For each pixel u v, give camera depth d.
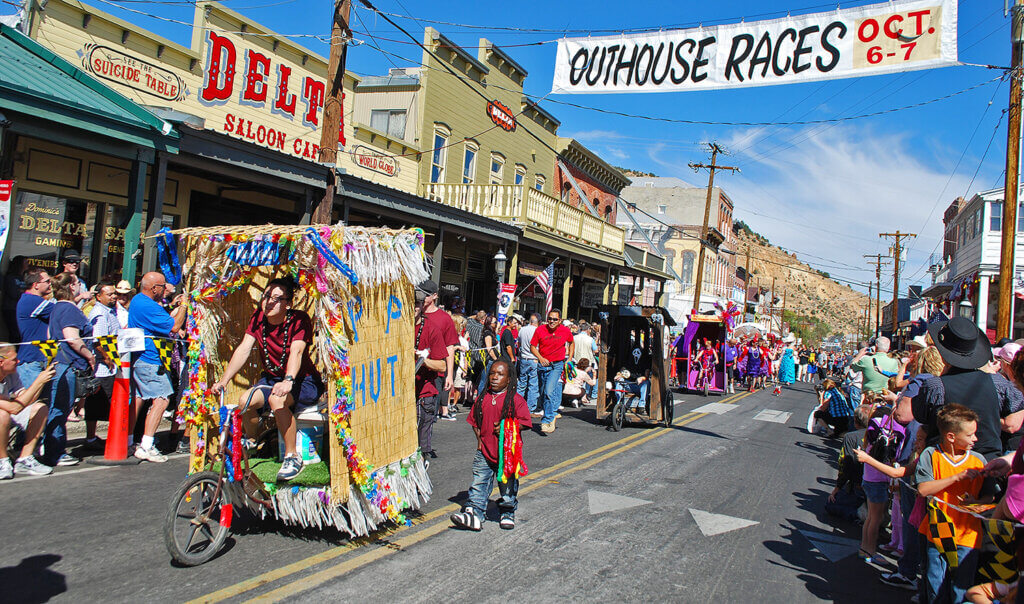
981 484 4.36
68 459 6.88
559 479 8.05
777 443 12.47
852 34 8.45
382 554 5.11
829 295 192.00
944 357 4.91
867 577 5.61
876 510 5.98
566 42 10.09
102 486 6.19
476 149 22.22
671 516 6.88
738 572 5.46
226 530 4.86
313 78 15.68
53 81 8.98
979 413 4.79
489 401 5.89
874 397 8.40
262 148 11.09
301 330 5.20
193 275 5.41
